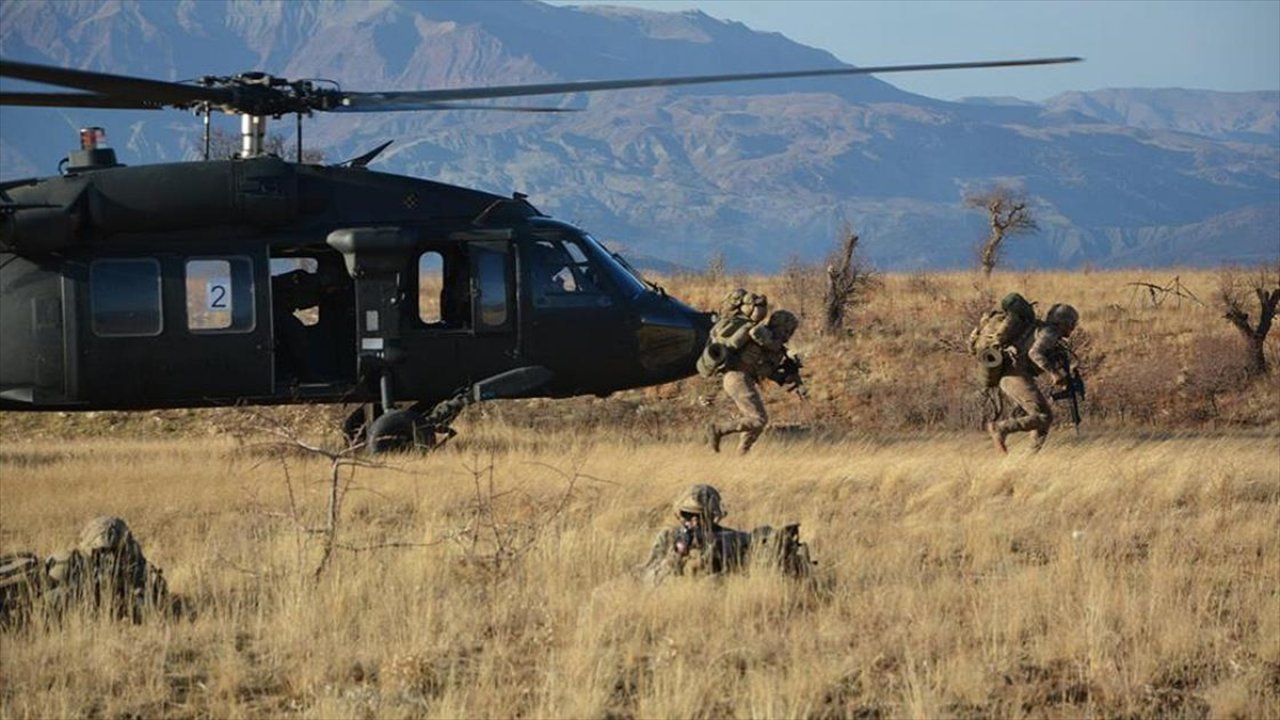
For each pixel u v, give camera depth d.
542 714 22.53
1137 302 101.94
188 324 55.47
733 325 53.75
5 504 41.19
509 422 75.56
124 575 28.09
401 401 57.72
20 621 27.20
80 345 54.84
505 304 57.47
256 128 56.44
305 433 69.06
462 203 58.00
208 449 58.97
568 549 31.73
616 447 56.47
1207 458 47.44
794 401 81.06
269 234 56.09
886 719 22.73
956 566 32.44
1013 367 52.47
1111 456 48.94
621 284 59.06
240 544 34.44
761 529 30.31
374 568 30.75
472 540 33.06
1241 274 115.06
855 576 30.66
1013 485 43.03
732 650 25.44
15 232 53.47
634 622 27.06
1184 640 25.53
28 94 42.34
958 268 134.00
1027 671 24.80
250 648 26.53
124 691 24.22
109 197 54.41
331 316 58.81
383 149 58.34
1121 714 23.08
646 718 22.55
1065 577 29.58
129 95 43.56
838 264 92.81
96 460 54.12
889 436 65.38
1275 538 35.12
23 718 22.91
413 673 24.23
